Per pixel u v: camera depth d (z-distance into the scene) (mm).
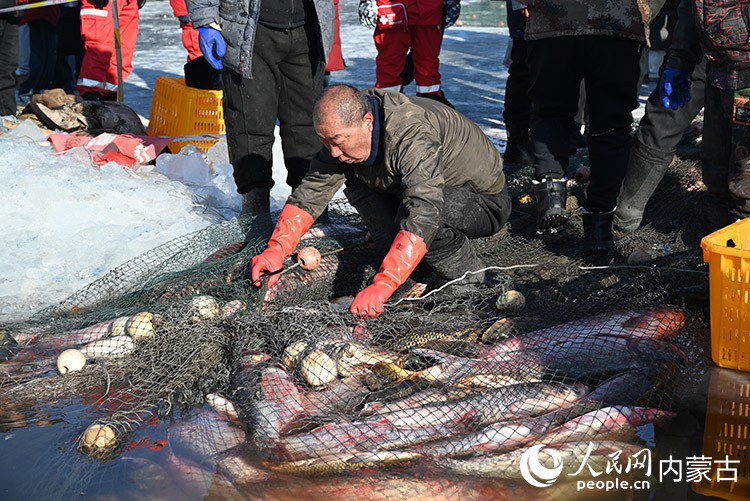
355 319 3760
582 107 7121
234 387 3498
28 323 4176
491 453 3141
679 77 4523
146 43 14289
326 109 3633
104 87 8102
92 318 4156
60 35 9516
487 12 18516
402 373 3553
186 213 5672
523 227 5320
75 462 3145
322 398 3424
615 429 3264
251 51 4836
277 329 3771
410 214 3713
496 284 4363
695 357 3818
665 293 4102
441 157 3965
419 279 4465
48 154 6133
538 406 3369
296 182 5348
